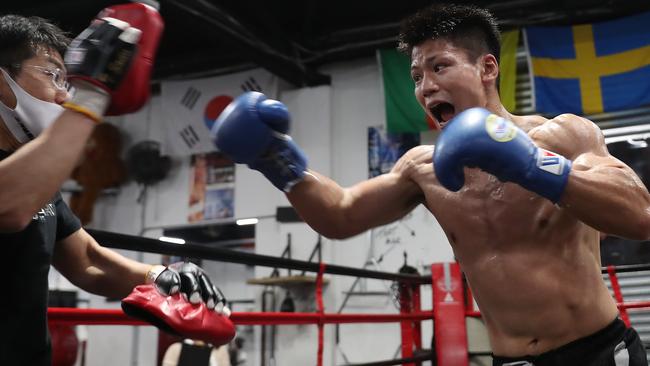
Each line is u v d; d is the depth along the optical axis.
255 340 6.10
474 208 1.31
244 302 6.43
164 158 6.80
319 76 6.39
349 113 6.34
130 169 6.81
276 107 1.19
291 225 6.06
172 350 3.76
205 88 6.80
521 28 5.81
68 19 5.97
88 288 1.26
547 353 1.22
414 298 3.58
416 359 3.21
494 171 1.04
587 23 5.77
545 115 5.52
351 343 5.72
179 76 6.93
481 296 1.32
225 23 5.24
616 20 5.52
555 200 1.06
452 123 1.06
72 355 5.23
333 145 6.31
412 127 5.88
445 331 3.39
